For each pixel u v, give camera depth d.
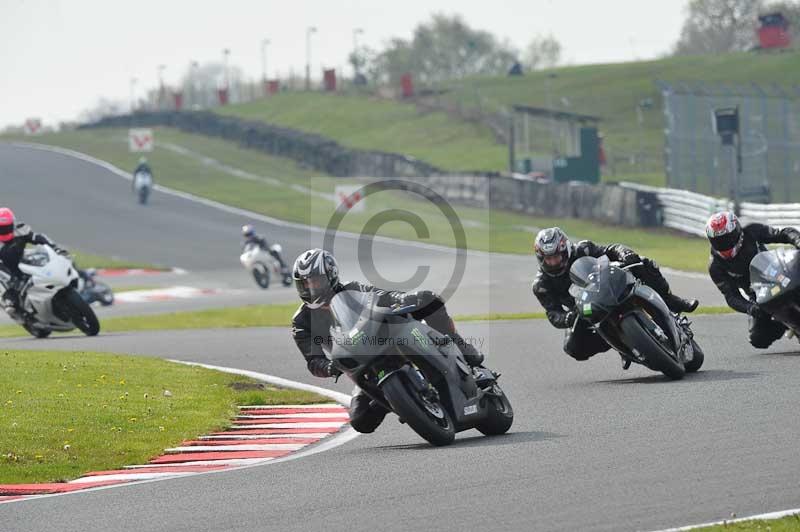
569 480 24.61
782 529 20.03
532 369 46.06
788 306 40.12
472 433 33.50
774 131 123.81
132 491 27.19
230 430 37.03
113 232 157.00
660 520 21.11
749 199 121.62
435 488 24.84
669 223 130.25
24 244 64.31
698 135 129.38
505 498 23.39
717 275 42.56
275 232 153.62
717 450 26.59
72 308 65.38
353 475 27.16
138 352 57.66
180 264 130.88
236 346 59.62
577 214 145.25
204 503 25.06
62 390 41.78
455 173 161.38
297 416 39.09
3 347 62.72
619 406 34.53
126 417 37.44
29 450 32.84
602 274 38.19
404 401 29.80
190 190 197.25
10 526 23.94
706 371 40.38
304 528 22.11
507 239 134.00
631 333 38.09
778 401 32.66
